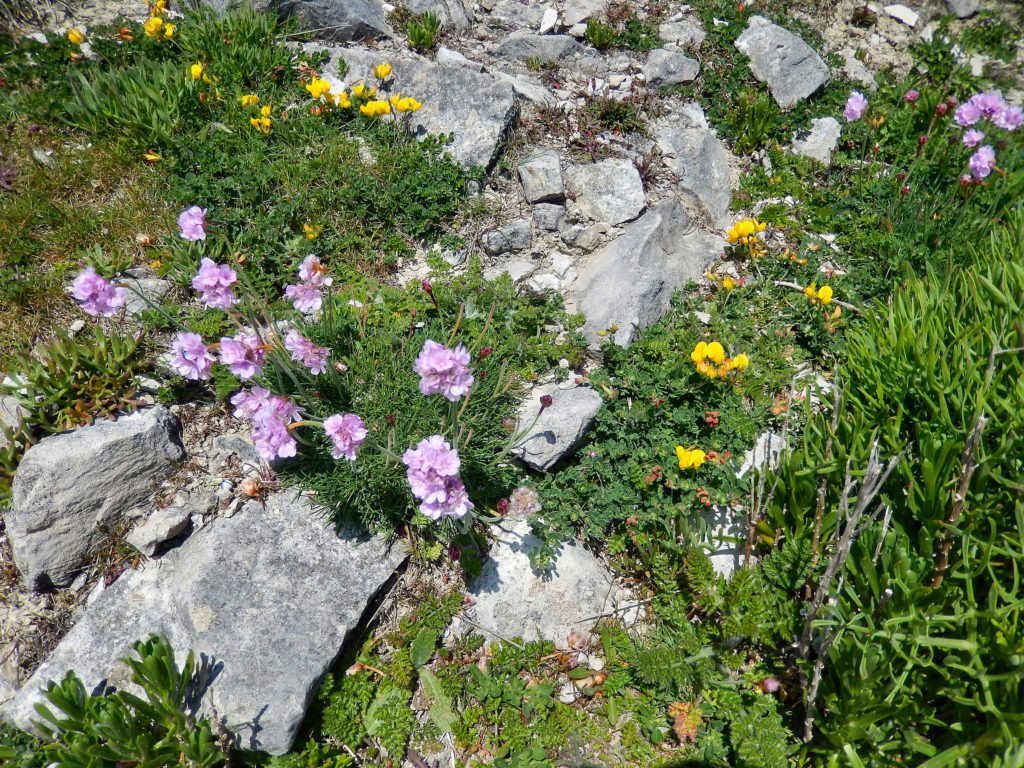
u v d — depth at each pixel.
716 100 0.53
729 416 0.34
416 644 0.29
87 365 0.33
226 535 0.30
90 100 0.44
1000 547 0.26
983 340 0.31
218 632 0.28
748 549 0.30
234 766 0.26
